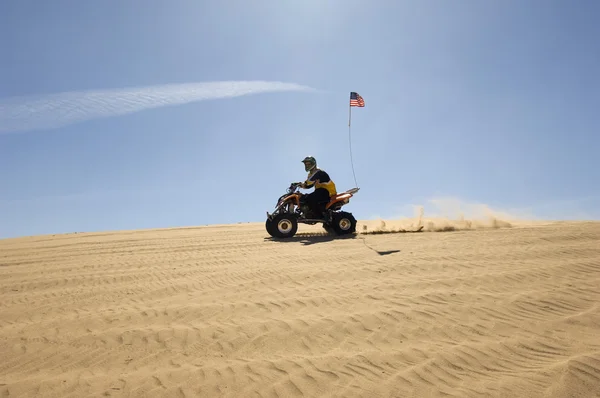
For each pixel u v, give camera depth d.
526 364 4.14
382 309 5.66
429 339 4.77
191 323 5.64
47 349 5.09
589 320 5.12
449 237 11.41
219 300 6.57
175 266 9.66
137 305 6.64
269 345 4.82
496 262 7.96
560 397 3.56
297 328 5.20
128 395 3.88
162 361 4.59
